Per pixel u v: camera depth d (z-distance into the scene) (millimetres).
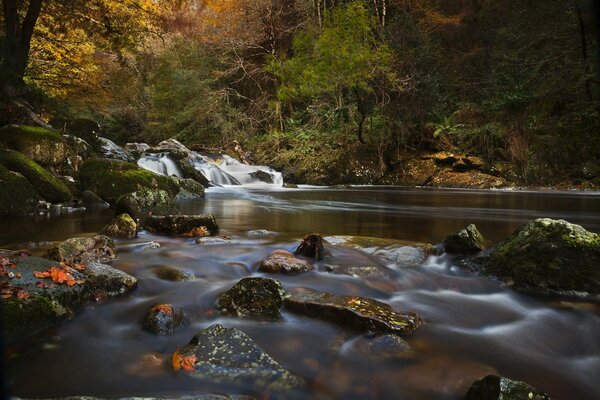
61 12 12938
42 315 2631
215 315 2943
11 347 2422
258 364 2160
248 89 24422
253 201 10617
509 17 18750
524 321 3012
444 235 5691
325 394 2057
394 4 21734
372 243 4746
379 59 16844
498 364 2402
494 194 13008
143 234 5496
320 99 20344
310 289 3268
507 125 16734
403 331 2643
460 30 21047
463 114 17953
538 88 16484
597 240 3605
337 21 17734
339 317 2729
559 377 2301
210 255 4332
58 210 7965
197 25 19047
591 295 3395
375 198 11633
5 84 10688
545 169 15555
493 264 3930
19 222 6613
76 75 15562
